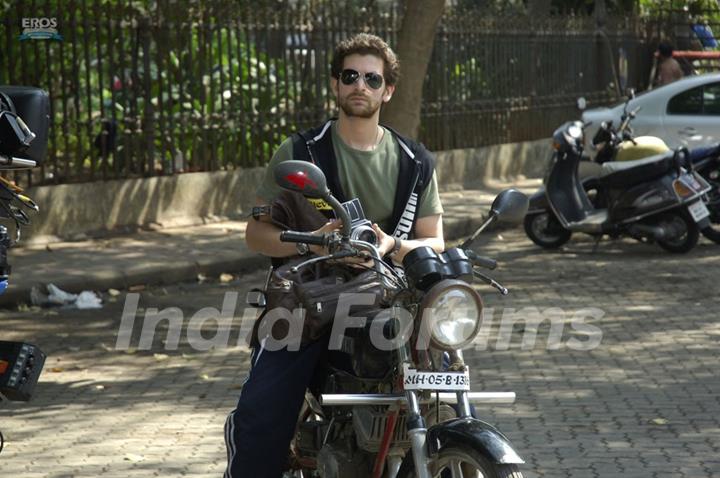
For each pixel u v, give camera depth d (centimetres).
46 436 1171
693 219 2234
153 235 2417
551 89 3719
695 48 4572
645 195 2231
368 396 688
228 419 753
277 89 2775
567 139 2322
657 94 2962
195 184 2600
